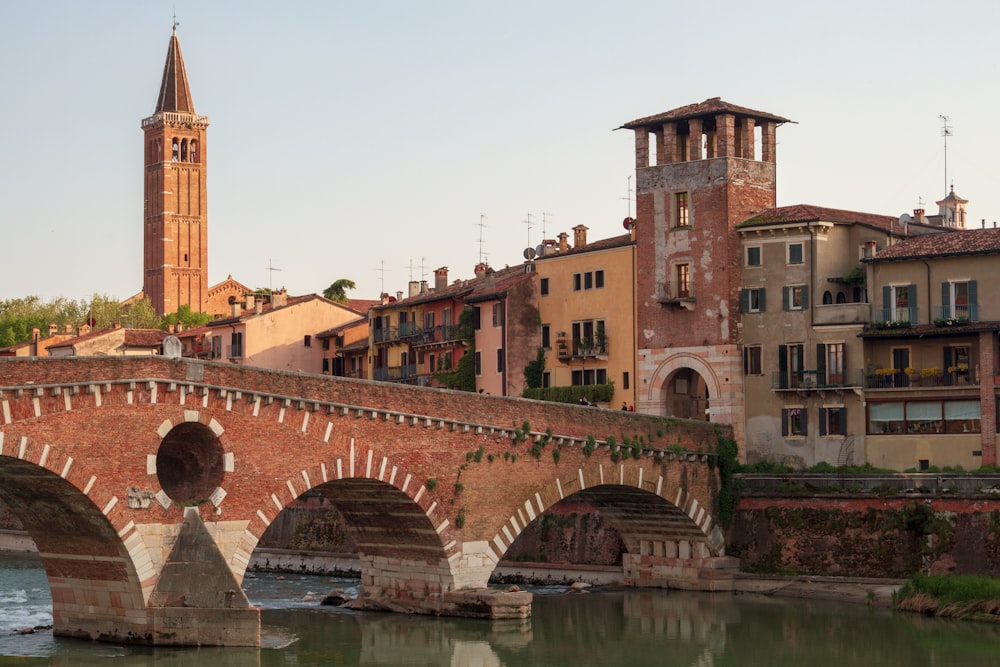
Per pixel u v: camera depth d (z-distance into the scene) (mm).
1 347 166375
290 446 65375
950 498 75750
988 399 79688
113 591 62531
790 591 80312
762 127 92000
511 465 74438
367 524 75000
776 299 87188
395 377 118375
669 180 91375
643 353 92125
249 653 61438
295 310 130375
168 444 64938
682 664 61188
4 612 73188
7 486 61031
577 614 74812
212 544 61906
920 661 60562
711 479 84938
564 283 100250
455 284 120812
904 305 83562
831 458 84875
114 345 137875
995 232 83375
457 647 64750
